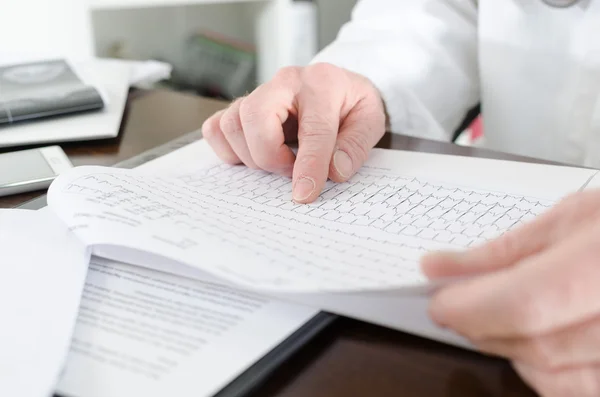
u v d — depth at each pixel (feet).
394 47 1.86
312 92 1.37
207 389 0.68
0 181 1.22
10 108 1.55
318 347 0.76
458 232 0.97
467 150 1.39
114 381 0.69
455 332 0.71
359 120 1.39
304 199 1.11
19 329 0.75
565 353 0.63
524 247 0.74
